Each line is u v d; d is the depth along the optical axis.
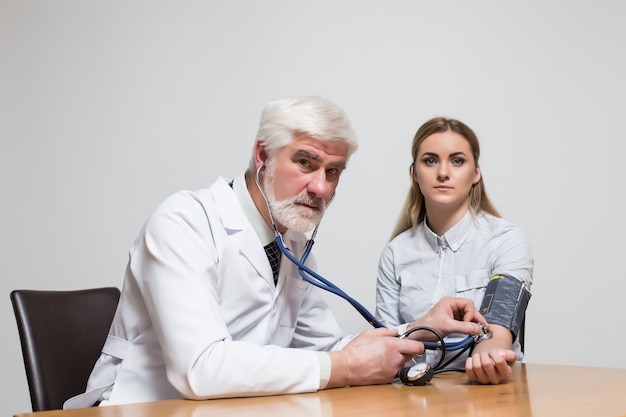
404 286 2.02
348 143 1.35
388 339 1.24
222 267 1.36
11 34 3.05
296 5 2.90
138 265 1.31
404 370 1.26
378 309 2.08
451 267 1.96
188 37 2.96
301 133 1.32
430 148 1.95
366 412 0.91
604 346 2.75
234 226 1.38
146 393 1.33
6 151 3.00
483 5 2.85
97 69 3.00
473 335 1.43
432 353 1.78
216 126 2.91
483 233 1.94
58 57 3.02
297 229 1.36
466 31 2.84
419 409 0.94
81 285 2.92
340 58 2.87
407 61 2.85
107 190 2.95
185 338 1.13
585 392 1.09
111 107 2.98
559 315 2.76
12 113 3.02
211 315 1.17
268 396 1.11
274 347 1.16
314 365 1.15
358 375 1.19
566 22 2.85
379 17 2.87
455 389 1.17
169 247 1.23
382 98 2.85
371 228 2.81
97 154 2.96
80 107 2.99
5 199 2.98
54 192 2.97
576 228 2.79
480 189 2.02
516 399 1.02
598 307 2.76
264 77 2.90
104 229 2.93
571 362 2.75
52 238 2.95
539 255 2.78
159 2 2.98
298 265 1.37
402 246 2.06
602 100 2.83
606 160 2.81
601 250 2.78
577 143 2.81
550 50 2.84
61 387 1.53
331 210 2.82
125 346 1.38
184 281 1.19
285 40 2.90
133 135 2.95
